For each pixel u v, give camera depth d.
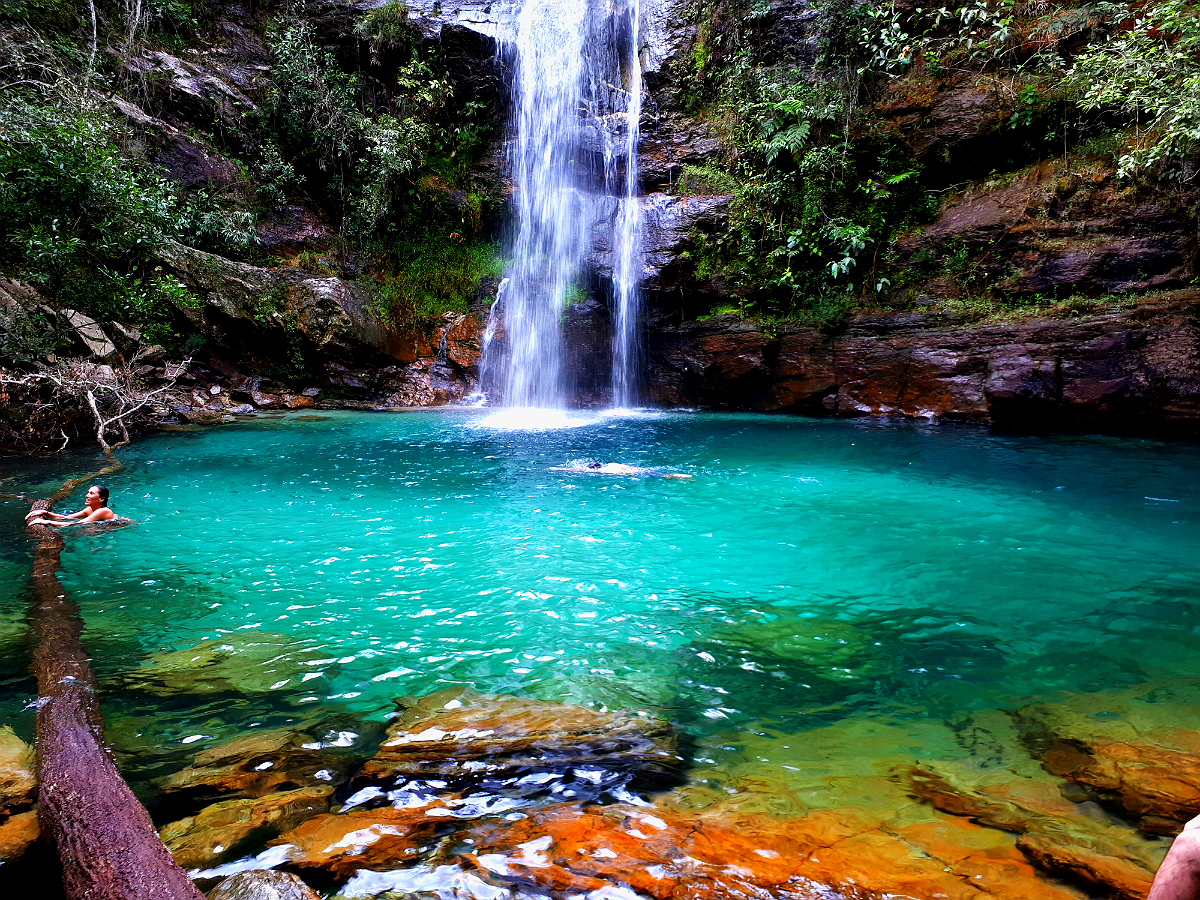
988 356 13.13
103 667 3.66
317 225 19.38
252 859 2.11
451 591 4.93
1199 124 10.52
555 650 3.93
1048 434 11.96
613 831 2.25
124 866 1.92
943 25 16.09
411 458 10.22
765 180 17.36
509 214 20.28
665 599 4.79
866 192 16.08
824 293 16.17
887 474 9.01
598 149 19.69
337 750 2.83
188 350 15.59
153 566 5.45
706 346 16.75
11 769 2.60
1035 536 6.25
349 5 20.45
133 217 14.24
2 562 5.50
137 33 18.44
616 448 11.15
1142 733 2.95
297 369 17.03
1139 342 11.60
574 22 20.52
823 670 3.68
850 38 16.78
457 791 2.52
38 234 12.65
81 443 11.26
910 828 2.26
